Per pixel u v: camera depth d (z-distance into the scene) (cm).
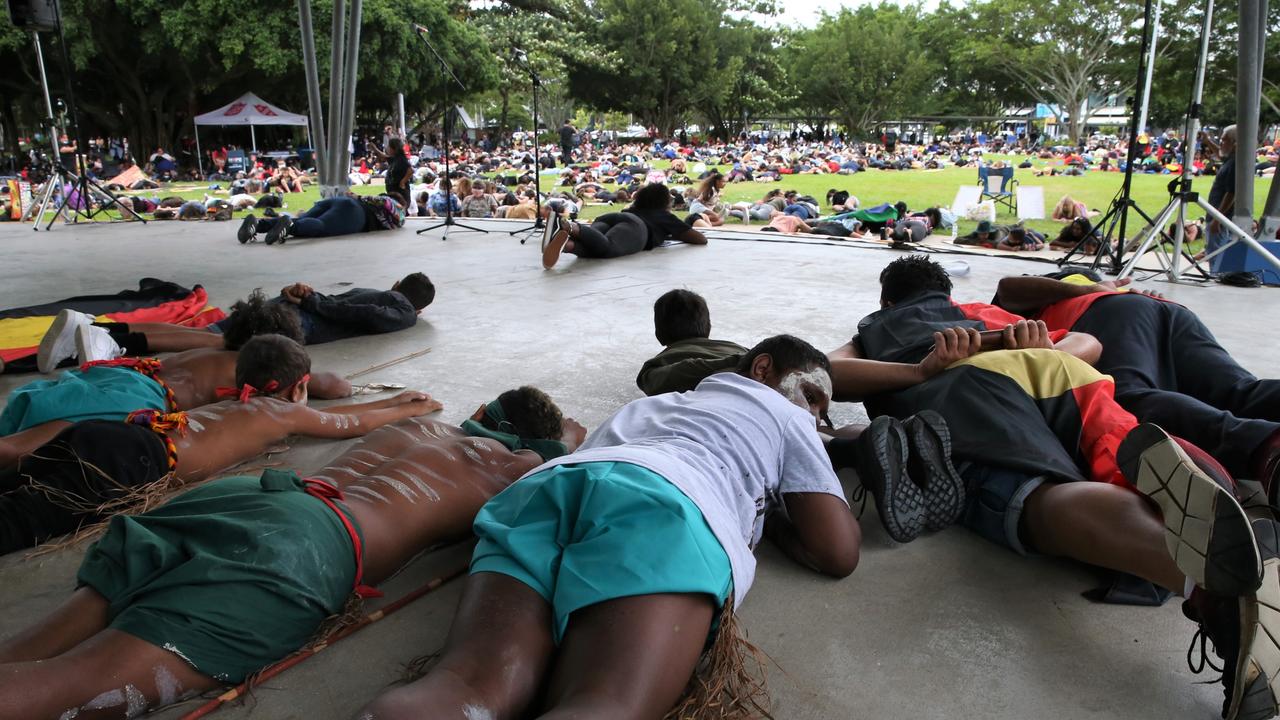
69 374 286
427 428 251
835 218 1105
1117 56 4359
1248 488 258
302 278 710
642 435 206
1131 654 192
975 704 175
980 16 4838
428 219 1218
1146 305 312
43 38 2530
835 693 178
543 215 1181
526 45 4241
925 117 6181
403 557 209
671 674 148
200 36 2567
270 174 2227
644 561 154
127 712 155
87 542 233
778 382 232
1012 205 1484
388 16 2828
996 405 243
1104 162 2833
